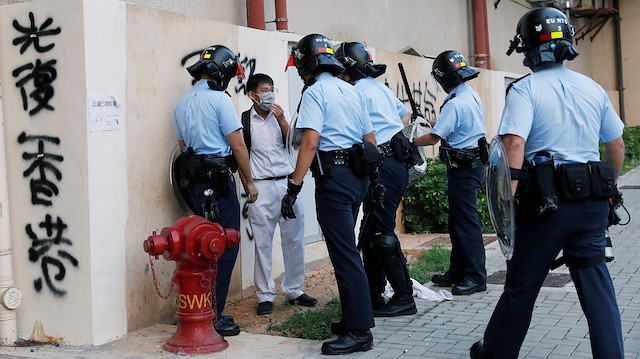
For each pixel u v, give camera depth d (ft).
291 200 14.51
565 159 11.69
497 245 26.73
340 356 14.26
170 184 17.17
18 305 15.58
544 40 12.02
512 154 11.49
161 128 16.97
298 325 16.66
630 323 16.12
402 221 30.09
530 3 56.39
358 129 14.93
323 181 14.52
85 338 15.24
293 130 16.56
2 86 15.69
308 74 15.15
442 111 19.07
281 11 25.44
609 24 77.41
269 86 17.87
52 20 15.07
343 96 14.78
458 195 19.30
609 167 11.57
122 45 15.78
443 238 28.25
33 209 15.60
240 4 24.90
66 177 15.15
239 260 19.90
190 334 14.79
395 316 17.12
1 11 15.64
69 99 14.98
